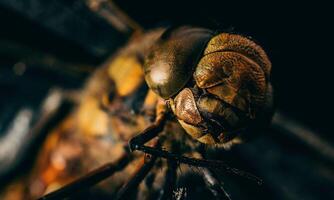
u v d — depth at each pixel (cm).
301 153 5
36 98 6
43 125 5
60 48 5
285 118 5
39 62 5
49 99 6
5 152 6
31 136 5
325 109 5
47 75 5
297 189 5
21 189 5
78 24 5
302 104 5
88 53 5
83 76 5
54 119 5
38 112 6
